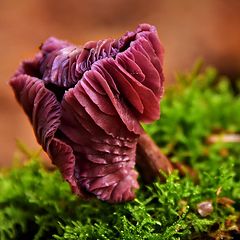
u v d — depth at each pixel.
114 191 0.16
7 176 0.21
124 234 0.16
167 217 0.17
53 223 0.18
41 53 0.17
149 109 0.16
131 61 0.15
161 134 0.22
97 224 0.17
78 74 0.16
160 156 0.18
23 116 0.40
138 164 0.18
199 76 0.25
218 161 0.21
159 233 0.17
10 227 0.18
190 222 0.17
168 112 0.22
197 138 0.22
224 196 0.18
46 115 0.16
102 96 0.15
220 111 0.23
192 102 0.23
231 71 0.43
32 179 0.20
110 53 0.16
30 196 0.19
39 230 0.18
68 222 0.17
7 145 0.38
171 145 0.22
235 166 0.21
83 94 0.15
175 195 0.17
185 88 0.24
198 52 0.45
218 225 0.17
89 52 0.16
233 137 0.22
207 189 0.18
